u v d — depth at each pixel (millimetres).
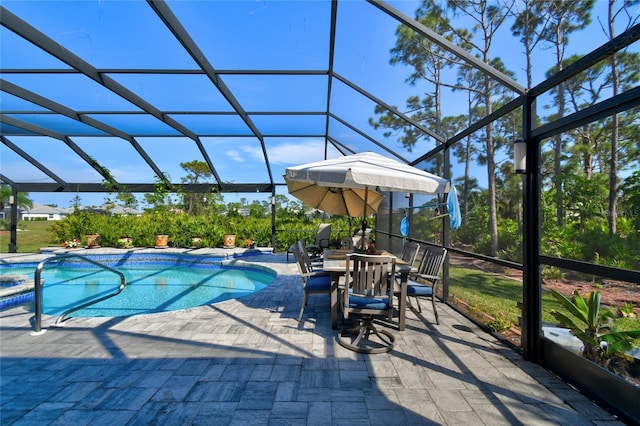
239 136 9516
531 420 2080
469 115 6156
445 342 3381
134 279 8609
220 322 3953
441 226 5254
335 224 11539
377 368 2779
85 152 9953
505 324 3684
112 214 11688
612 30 3477
